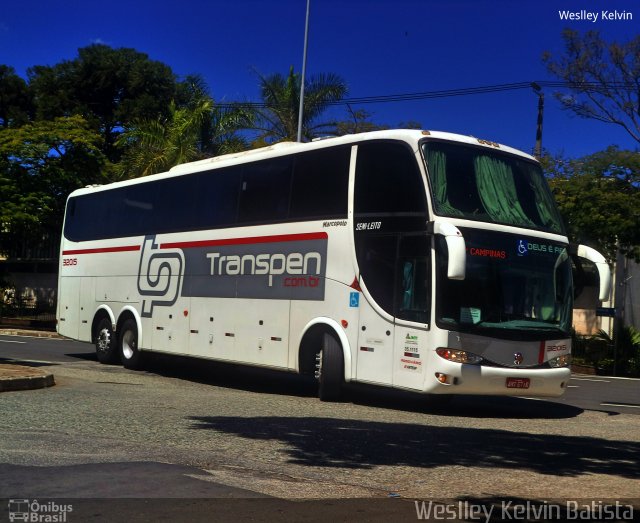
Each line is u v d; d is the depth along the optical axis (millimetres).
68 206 20109
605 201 24828
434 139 11617
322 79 30625
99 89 42281
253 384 15492
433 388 10859
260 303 13609
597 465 7812
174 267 15836
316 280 12609
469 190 11602
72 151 32031
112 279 17781
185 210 15781
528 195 12320
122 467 6719
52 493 5828
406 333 11258
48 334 28797
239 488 6195
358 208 12141
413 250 11305
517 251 11672
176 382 14961
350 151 12438
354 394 14000
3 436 7918
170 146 28656
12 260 37875
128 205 17625
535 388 11492
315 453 7785
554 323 11867
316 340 12750
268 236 13609
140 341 16578
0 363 15992
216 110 30281
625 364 25734
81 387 12547
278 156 13789
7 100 42844
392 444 8469
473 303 11125
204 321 14852
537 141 30234
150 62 42875
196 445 7902
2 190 29828
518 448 8617
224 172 14961
